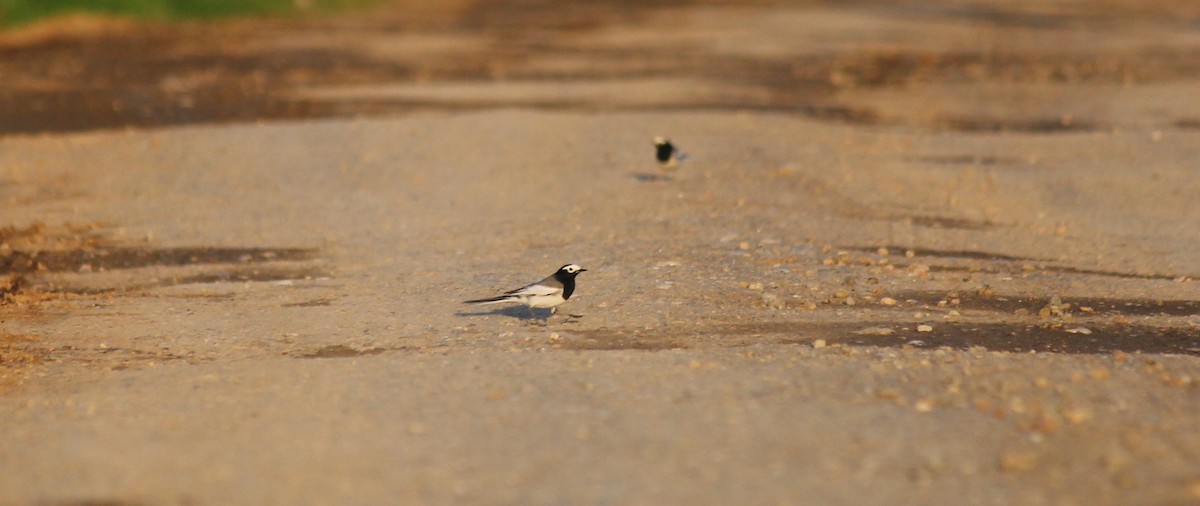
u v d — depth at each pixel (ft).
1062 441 29.89
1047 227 62.49
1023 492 26.61
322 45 157.07
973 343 41.91
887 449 29.07
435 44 159.94
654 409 32.22
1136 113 100.37
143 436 31.07
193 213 66.08
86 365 40.45
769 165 76.02
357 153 81.10
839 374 35.83
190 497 26.81
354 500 26.45
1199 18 194.29
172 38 159.84
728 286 48.83
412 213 65.31
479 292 48.93
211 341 43.29
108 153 81.30
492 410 32.37
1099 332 43.86
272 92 114.83
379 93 114.01
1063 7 213.87
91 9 167.84
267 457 29.17
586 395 33.68
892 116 100.78
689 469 27.81
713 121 94.38
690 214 63.00
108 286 52.60
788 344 40.83
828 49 152.76
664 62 140.46
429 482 27.32
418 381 35.76
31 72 127.13
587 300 46.88
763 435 29.96
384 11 209.15
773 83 122.01
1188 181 72.59
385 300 48.39
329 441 30.22
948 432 30.32
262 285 51.96
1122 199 68.80
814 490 26.58
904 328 43.65
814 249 55.93
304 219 64.39
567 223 61.82
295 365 38.81
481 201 67.72
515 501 26.16
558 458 28.60
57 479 28.04
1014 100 109.40
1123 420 31.68
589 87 118.32
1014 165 78.48
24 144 84.74
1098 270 54.13
